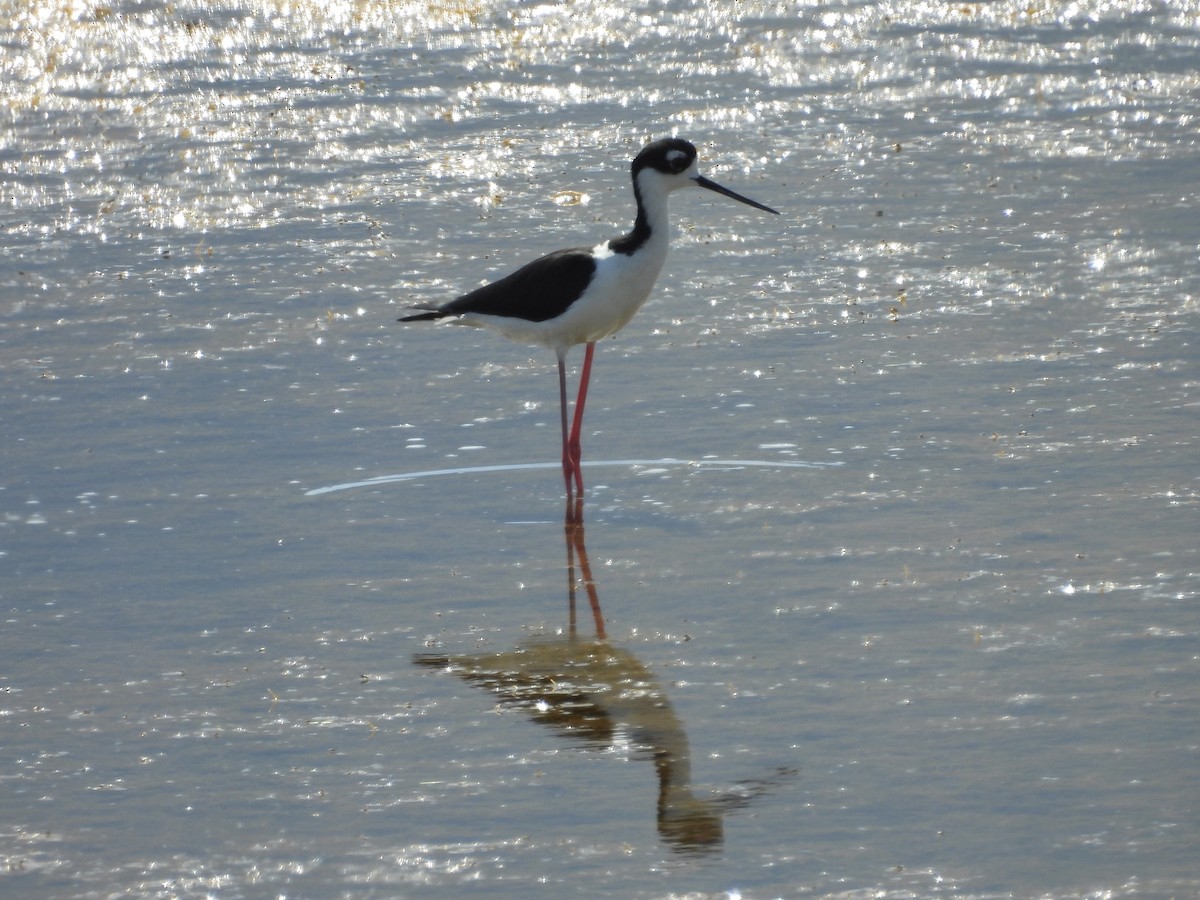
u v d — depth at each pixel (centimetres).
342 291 1681
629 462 1248
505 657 955
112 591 1054
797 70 2666
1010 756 826
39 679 942
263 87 2656
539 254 1783
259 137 2348
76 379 1441
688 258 1770
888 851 748
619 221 1902
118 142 2338
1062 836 755
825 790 802
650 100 2520
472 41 2942
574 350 1498
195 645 980
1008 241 1777
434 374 1448
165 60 2855
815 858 745
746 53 2786
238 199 2047
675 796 801
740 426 1304
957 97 2464
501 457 1266
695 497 1180
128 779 833
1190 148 2128
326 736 872
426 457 1267
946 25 2928
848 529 1113
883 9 3077
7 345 1533
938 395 1353
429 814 792
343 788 818
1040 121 2306
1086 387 1357
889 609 996
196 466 1254
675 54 2805
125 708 906
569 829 775
